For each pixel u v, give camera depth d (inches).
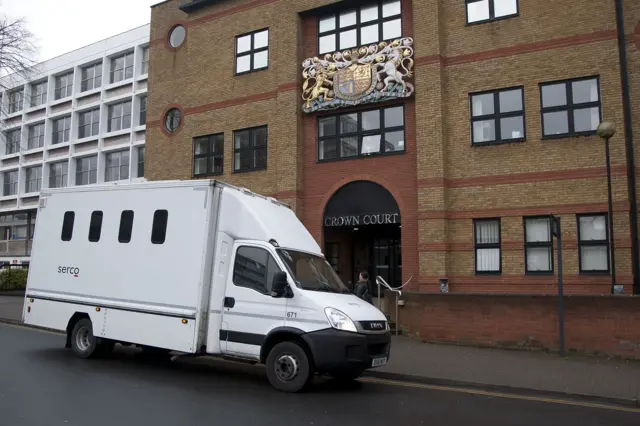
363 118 674.2
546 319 449.1
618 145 545.3
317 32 714.8
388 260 771.4
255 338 323.3
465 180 605.0
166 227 362.0
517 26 601.0
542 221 572.1
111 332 374.9
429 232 599.8
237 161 754.8
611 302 426.9
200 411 262.8
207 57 797.2
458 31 627.5
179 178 800.3
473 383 344.2
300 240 366.0
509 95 601.6
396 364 398.6
